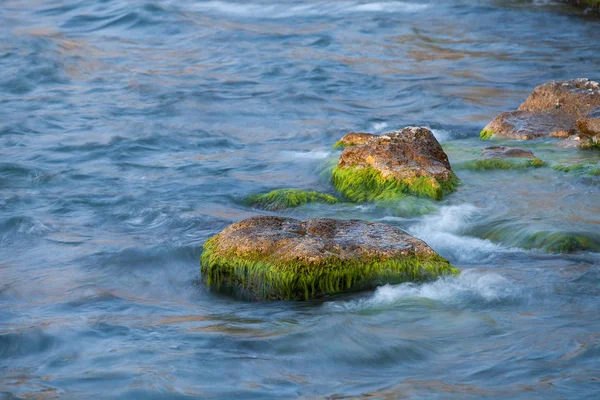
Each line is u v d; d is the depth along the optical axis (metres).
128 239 38.47
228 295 32.12
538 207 40.38
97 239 38.62
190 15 110.69
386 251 31.66
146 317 29.58
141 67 83.75
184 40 97.44
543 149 50.53
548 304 29.39
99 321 29.02
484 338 26.88
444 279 31.41
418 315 28.83
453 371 24.70
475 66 81.81
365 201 42.59
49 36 98.44
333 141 58.41
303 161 52.69
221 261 32.22
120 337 27.61
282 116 66.06
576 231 36.28
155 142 58.41
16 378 24.89
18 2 118.69
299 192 43.47
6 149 56.19
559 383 23.47
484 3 115.19
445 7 113.75
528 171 45.94
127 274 34.44
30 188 47.50
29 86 75.31
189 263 35.59
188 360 25.69
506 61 83.12
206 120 64.88
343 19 108.25
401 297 30.27
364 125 62.53
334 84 75.81
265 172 50.59
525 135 53.00
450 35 97.44
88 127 62.28
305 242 31.86
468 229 38.56
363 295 30.69
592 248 35.19
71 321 29.00
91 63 84.94
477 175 45.84
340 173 45.16
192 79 78.56
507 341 26.53
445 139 56.84
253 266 31.55
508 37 94.81
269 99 70.94
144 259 35.81
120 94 72.69
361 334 27.22
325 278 30.88
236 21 108.81
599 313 28.41
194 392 23.72
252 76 79.56
